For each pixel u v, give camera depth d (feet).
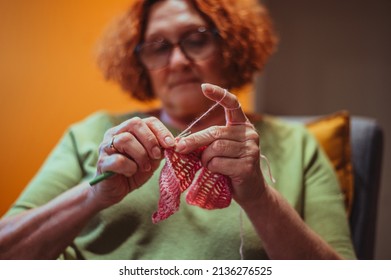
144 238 2.31
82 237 2.37
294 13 5.04
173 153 1.76
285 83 5.08
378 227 4.98
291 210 2.11
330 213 2.55
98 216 2.33
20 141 3.92
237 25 2.61
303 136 2.86
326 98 5.09
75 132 2.71
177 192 1.67
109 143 1.75
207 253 2.27
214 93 1.68
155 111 2.82
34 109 3.94
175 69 2.48
